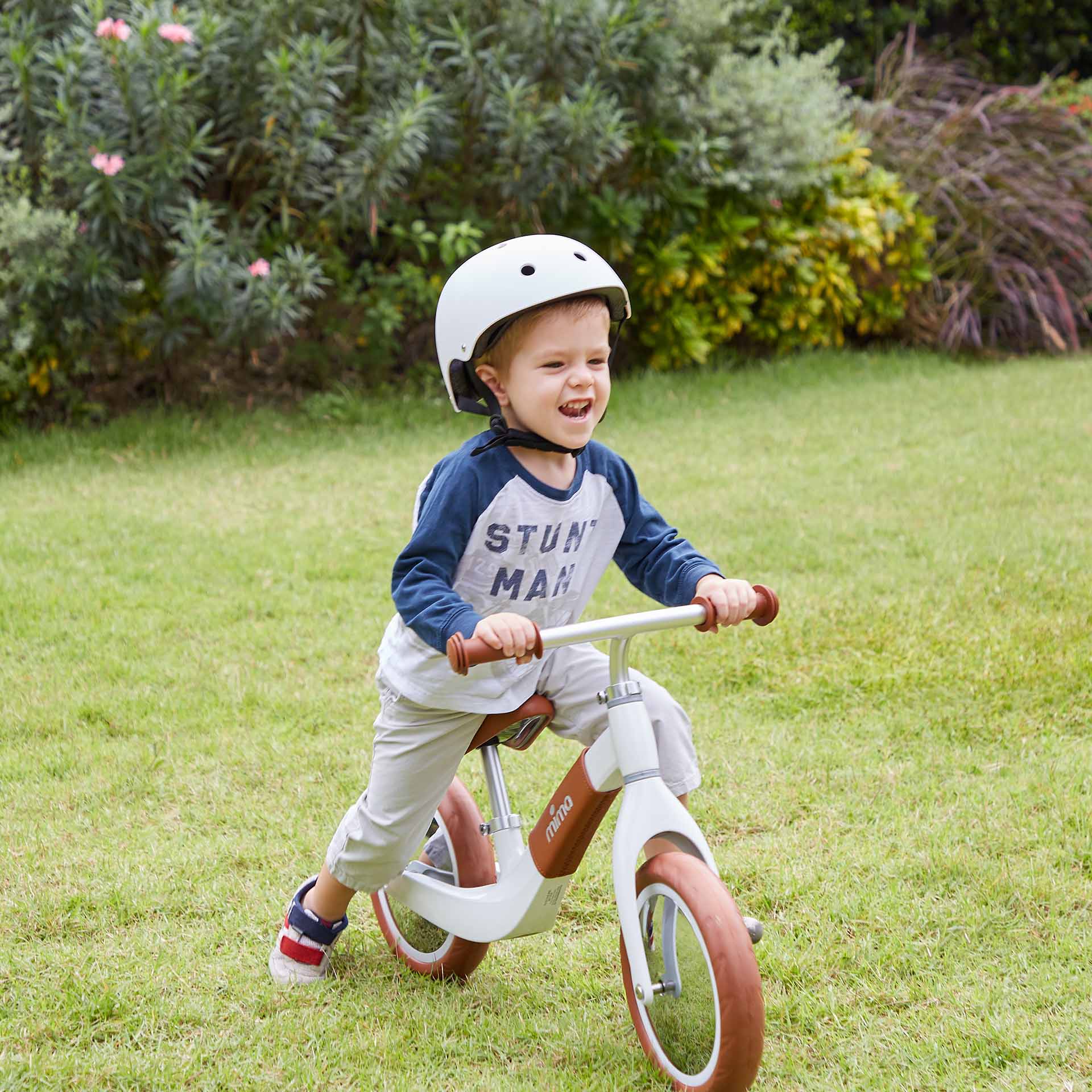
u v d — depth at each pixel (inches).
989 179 457.7
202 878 121.5
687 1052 87.8
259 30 317.7
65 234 295.4
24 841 128.0
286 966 106.1
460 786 110.8
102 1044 97.3
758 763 144.3
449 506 89.0
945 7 615.5
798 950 108.3
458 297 89.2
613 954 109.5
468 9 348.8
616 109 358.3
